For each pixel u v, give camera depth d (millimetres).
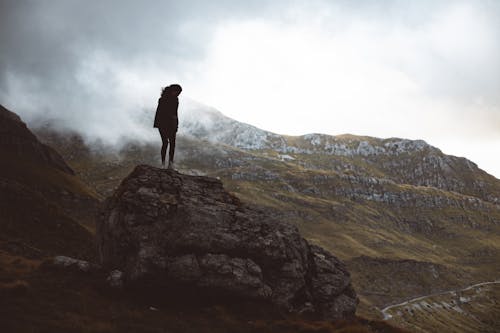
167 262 21625
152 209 23562
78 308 18859
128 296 21484
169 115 26641
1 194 113125
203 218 23359
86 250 107062
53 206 124438
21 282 19922
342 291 27453
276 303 23516
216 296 22141
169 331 18156
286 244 25828
